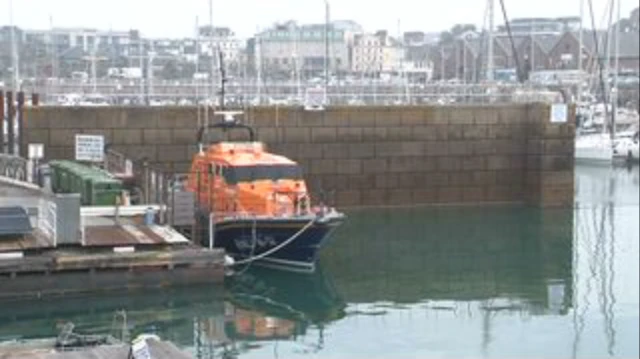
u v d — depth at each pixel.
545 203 51.19
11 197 32.75
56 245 28.62
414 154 50.25
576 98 85.00
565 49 158.50
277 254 33.94
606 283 34.47
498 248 41.59
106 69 99.69
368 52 125.38
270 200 33.88
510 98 55.53
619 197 60.59
